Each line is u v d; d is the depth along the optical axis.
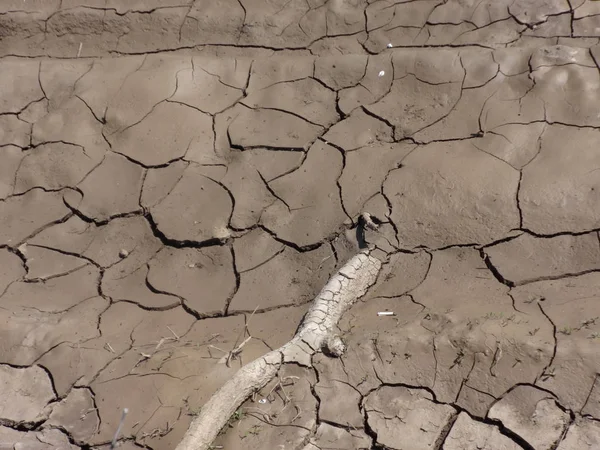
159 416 3.10
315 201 4.20
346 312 3.54
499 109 4.40
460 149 4.24
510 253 3.63
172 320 3.75
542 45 4.89
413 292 3.56
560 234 3.64
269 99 4.88
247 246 4.09
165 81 5.11
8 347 3.63
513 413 2.79
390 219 3.94
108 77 5.24
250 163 4.51
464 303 3.37
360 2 5.54
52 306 3.95
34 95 5.25
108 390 3.29
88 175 4.69
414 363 3.07
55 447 3.10
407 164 4.23
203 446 2.90
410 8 5.38
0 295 4.07
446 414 2.88
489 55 4.72
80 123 5.00
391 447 2.81
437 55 4.81
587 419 2.70
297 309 3.69
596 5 5.00
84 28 5.81
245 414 3.07
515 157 4.09
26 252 4.34
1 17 5.90
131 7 5.84
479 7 5.22
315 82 4.91
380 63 4.88
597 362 2.84
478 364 2.98
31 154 4.91
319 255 3.95
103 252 4.27
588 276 3.41
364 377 3.09
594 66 4.50
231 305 3.78
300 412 3.02
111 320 3.79
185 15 5.72
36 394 3.37
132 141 4.81
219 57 5.46
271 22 5.55
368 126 4.57
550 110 4.29
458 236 3.77
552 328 3.06
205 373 3.27
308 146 4.53
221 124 4.80
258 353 3.37
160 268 4.09
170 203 4.41
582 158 3.96
